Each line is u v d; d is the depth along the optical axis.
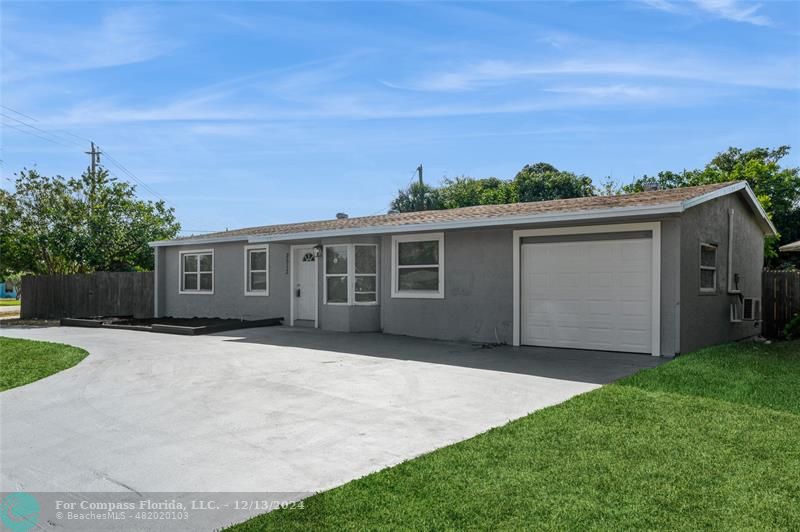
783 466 4.54
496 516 3.74
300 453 5.11
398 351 11.38
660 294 10.36
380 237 15.04
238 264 18.31
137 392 7.74
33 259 24.83
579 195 34.78
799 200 26.56
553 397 7.10
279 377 8.65
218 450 5.23
